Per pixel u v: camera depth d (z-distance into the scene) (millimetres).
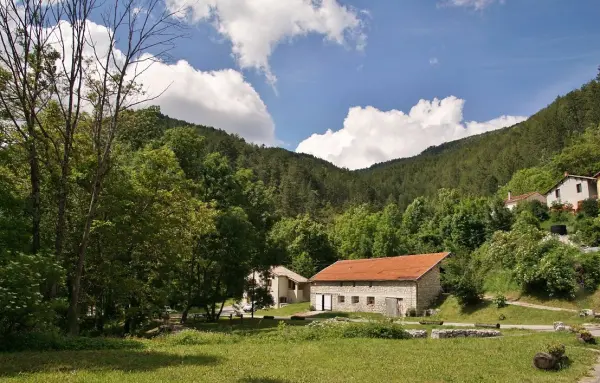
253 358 13273
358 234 77250
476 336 21578
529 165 107875
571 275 32406
